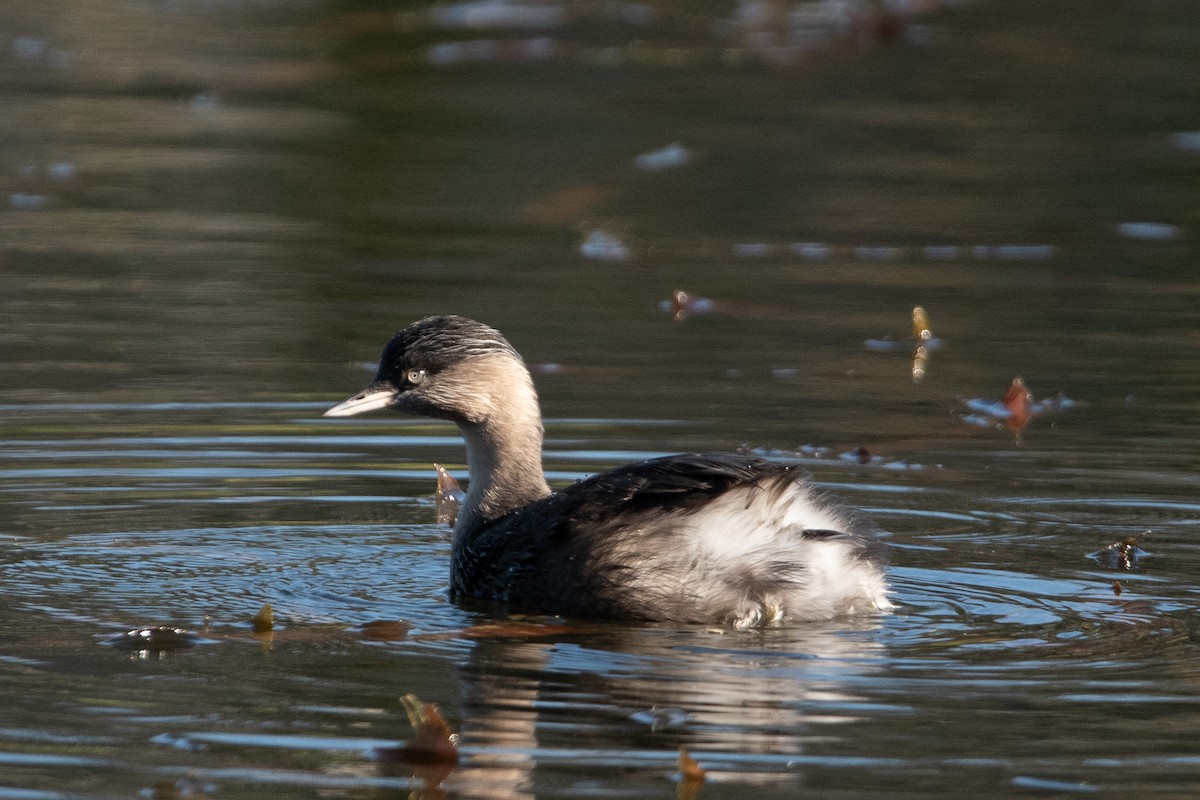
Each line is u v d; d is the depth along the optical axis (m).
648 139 23.80
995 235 19.88
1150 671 8.37
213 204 20.72
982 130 24.58
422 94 26.25
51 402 13.43
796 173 22.52
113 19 31.48
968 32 30.86
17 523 10.77
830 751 7.34
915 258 18.95
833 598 9.30
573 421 13.12
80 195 20.95
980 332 16.09
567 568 9.48
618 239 19.61
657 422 13.15
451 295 17.09
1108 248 19.31
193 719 7.69
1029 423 13.32
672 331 16.02
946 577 9.98
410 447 12.85
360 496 11.71
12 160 22.36
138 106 25.44
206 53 28.75
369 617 9.38
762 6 32.72
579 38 30.28
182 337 15.42
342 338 15.47
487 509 10.38
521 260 18.69
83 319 15.95
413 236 19.52
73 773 7.08
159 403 13.48
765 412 13.52
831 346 15.59
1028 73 27.84
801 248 19.42
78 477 11.76
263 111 25.20
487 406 10.54
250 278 17.58
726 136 24.03
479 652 8.73
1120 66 27.94
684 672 8.38
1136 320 16.47
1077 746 7.41
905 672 8.35
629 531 9.38
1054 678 8.25
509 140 23.80
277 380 14.17
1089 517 11.14
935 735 7.53
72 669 8.34
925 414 13.55
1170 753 7.34
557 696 8.01
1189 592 9.69
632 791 6.93
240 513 11.23
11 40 29.61
